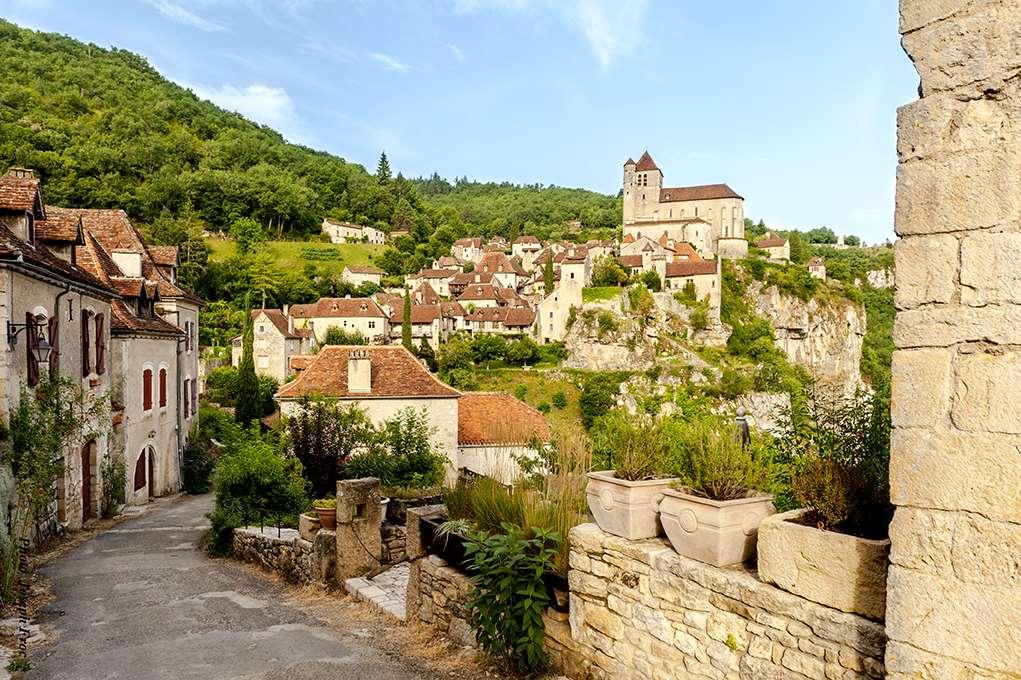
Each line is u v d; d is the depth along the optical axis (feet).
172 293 88.38
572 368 227.81
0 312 40.37
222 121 466.29
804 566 12.05
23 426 41.19
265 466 42.78
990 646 8.80
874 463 13.17
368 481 31.71
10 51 394.11
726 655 13.39
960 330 9.37
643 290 256.32
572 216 529.86
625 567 15.99
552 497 20.84
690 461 16.37
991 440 8.96
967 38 9.52
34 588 32.40
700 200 350.43
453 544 22.72
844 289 324.19
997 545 8.81
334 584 30.91
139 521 59.82
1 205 47.34
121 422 66.95
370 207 434.30
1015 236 8.91
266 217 357.82
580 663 17.31
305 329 222.07
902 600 9.77
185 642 23.70
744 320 282.77
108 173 313.12
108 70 433.07
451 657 21.02
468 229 496.23
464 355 222.48
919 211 9.95
